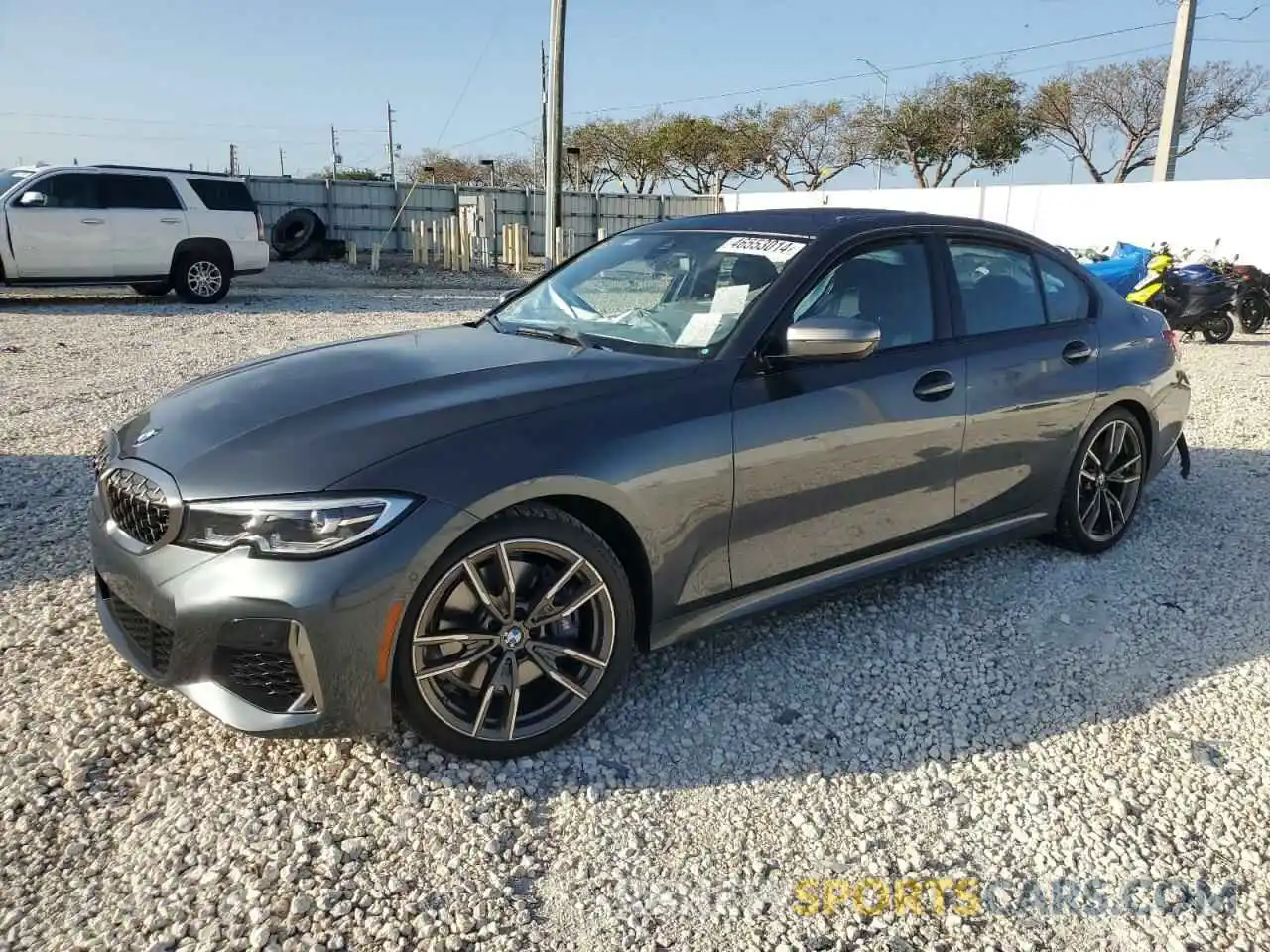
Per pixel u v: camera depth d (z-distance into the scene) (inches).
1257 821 107.1
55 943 84.4
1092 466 177.6
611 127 2164.1
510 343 138.9
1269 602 163.3
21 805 101.7
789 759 116.4
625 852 99.7
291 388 120.0
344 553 97.8
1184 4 922.7
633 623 118.0
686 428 118.0
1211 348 502.9
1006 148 1737.2
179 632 100.1
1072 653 144.9
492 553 106.2
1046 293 170.4
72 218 536.7
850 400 133.3
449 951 85.8
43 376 330.3
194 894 90.7
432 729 106.5
